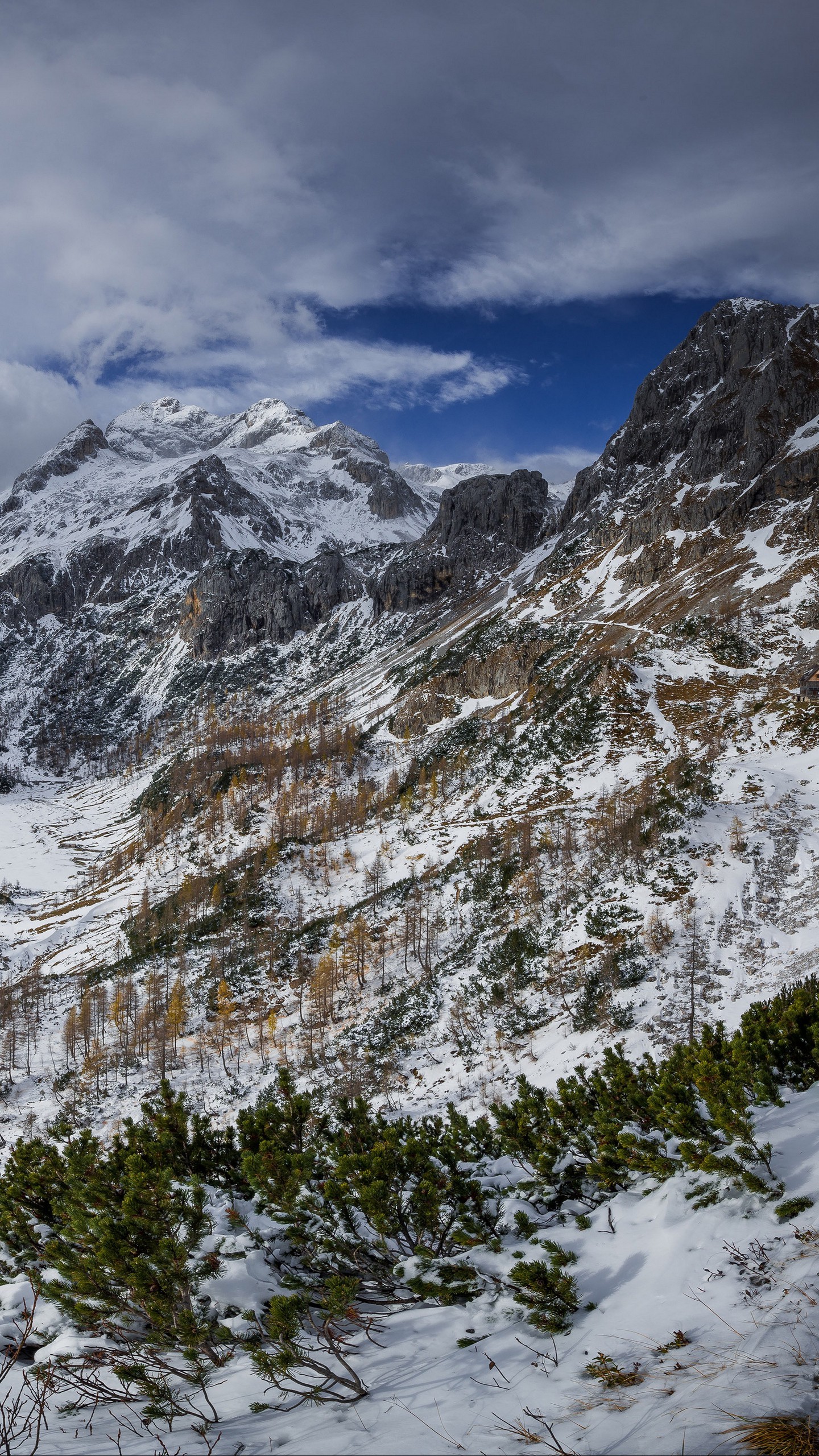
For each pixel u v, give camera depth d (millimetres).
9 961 129250
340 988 81938
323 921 99438
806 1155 6383
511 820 104312
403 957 82875
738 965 49406
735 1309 4637
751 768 84438
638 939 56625
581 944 60594
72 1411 5250
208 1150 8875
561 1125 9352
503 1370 4762
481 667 183250
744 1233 5617
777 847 64438
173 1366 5801
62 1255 6395
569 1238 6699
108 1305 6113
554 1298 5363
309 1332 6012
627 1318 4996
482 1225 7152
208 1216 6848
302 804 153625
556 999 55312
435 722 180250
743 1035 9445
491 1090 47062
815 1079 8648
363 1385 4926
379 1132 8773
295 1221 6879
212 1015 86812
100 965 117562
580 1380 4367
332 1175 7523
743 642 127938
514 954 65188
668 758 102625
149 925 122750
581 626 174250
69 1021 90875
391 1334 5773
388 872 108625
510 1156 9312
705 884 60719
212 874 135125
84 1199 7062
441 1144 9344
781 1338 4137
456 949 77750
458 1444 3961
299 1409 4805
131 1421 4992
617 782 100750
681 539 184750
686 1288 5121
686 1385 3975
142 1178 6605
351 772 167500
